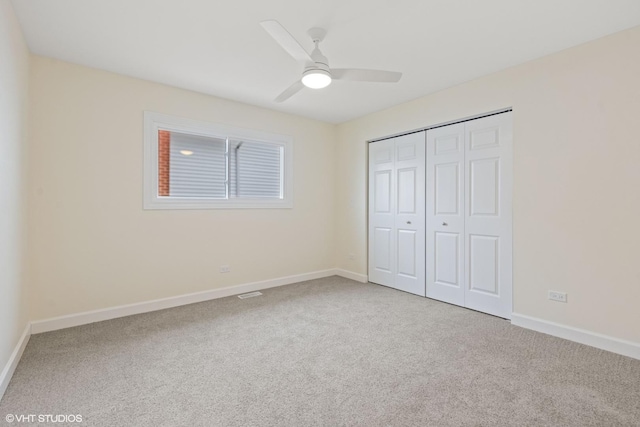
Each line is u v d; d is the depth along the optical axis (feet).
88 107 9.23
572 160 8.08
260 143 13.30
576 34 7.48
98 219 9.45
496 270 9.89
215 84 10.58
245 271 12.75
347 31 7.34
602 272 7.61
